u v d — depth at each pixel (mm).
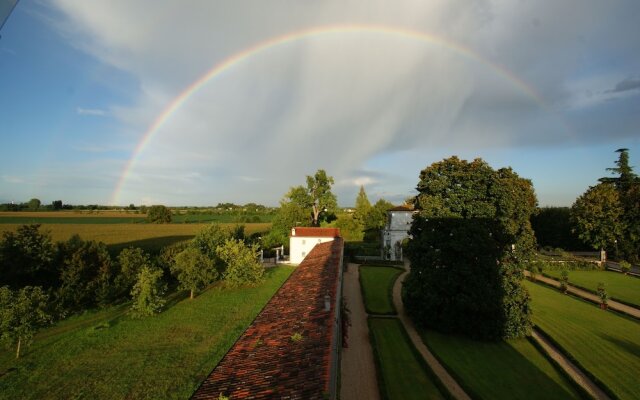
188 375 22625
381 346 26266
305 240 67000
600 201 64250
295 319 16172
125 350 26578
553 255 74375
